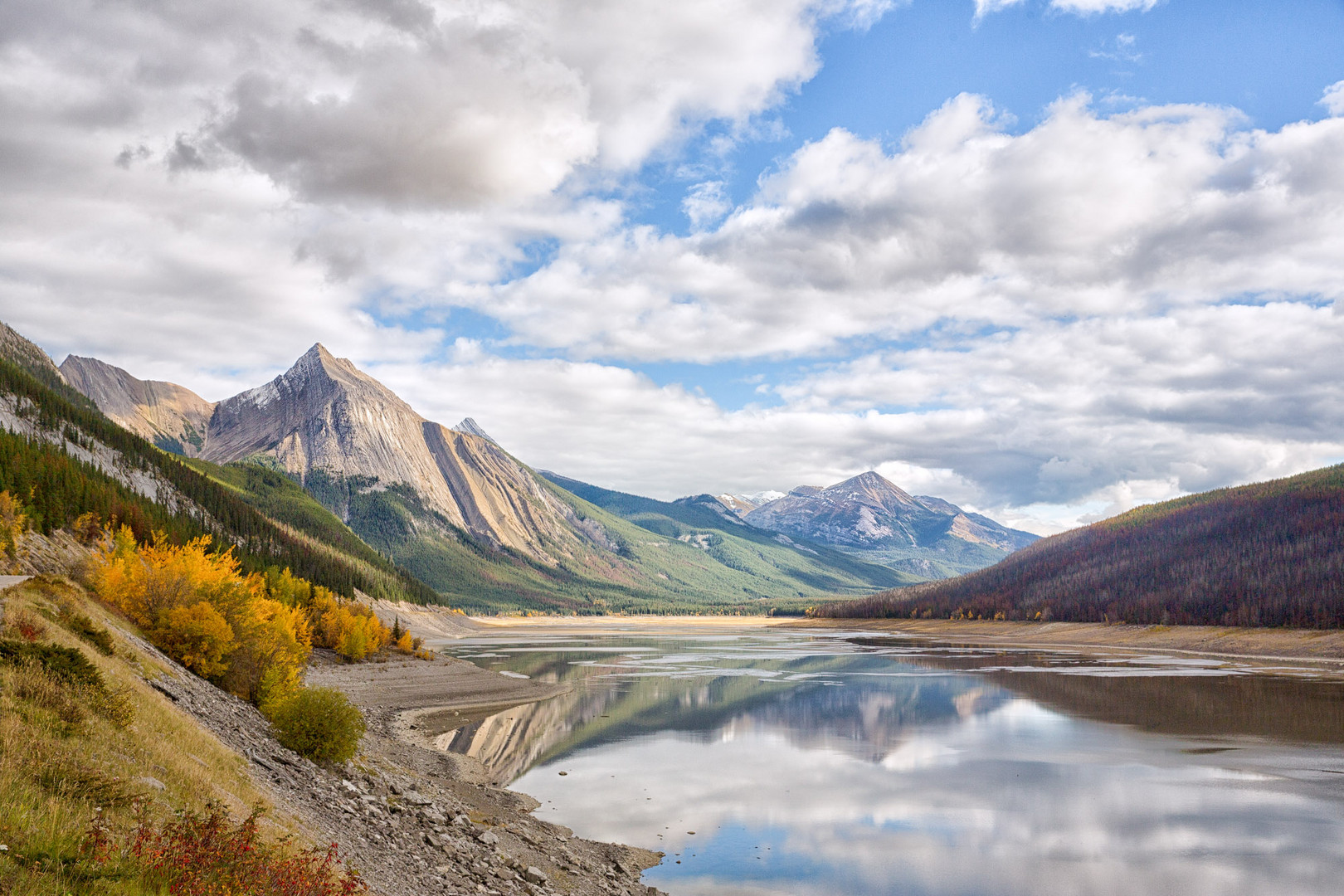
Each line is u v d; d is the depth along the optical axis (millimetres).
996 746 53906
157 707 21688
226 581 43219
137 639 33219
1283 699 77000
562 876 25516
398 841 23141
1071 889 28203
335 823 22031
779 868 29781
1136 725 62469
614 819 35844
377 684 79188
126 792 13977
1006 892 27812
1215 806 39031
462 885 20922
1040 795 41000
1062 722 64062
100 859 11039
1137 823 36156
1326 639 129500
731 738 56844
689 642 197750
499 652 153625
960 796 40562
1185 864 30672
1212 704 74438
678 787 41906
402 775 34969
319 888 13742
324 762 29594
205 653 36969
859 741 55750
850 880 28625
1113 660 127750
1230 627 152000
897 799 40031
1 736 13742
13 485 74438
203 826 13367
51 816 11594
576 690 84438
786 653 152625
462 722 62250
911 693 83688
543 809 37031
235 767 21109
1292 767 47438
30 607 23938
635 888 26844
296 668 43781
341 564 195875
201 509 164625
